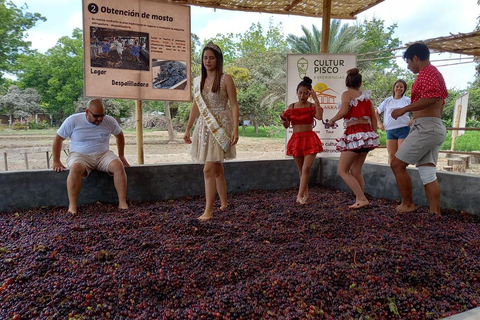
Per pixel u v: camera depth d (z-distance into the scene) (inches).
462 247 119.5
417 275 94.3
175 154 617.9
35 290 87.8
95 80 197.2
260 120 1267.2
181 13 211.0
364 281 91.0
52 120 1622.8
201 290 91.3
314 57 232.7
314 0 256.7
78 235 124.1
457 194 165.0
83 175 169.3
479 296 87.5
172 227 134.7
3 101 1427.2
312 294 84.0
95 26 194.1
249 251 114.1
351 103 165.8
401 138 223.8
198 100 149.5
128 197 185.0
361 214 158.4
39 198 168.7
